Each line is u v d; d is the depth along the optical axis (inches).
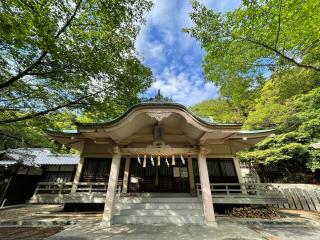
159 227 249.9
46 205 468.8
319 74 318.0
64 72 237.9
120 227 249.0
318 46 246.5
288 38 235.1
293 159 561.3
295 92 383.6
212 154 411.2
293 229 244.8
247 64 278.4
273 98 505.0
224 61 288.0
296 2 198.4
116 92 288.2
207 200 269.7
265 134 348.8
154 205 308.3
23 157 506.0
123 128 269.4
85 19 224.5
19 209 396.5
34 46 201.5
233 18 241.0
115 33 252.2
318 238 204.2
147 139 329.7
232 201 334.0
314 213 350.6
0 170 491.5
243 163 666.2
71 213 338.0
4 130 393.1
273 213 318.0
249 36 243.9
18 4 167.3
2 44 196.9
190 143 310.3
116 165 284.8
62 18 208.4
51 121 297.1
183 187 405.4
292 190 416.2
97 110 295.4
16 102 255.6
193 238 202.7
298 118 493.7
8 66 219.0
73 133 374.6
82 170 404.5
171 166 427.2
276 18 218.7
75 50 220.8
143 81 329.1
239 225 260.8
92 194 349.4
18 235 215.3
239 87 329.7
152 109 258.7
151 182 409.4
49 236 209.9
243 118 735.1
